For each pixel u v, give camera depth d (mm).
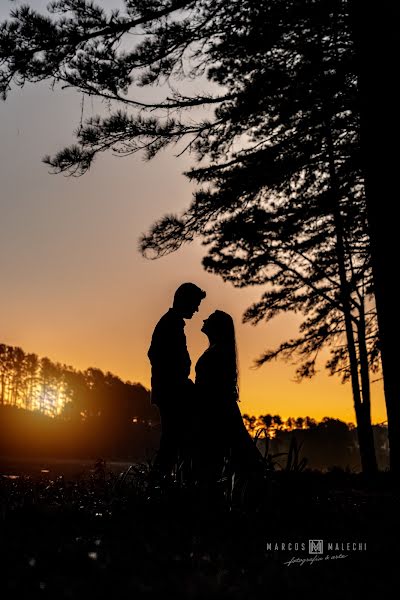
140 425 73875
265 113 13352
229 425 6844
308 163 13594
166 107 12227
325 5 11156
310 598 3328
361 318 20703
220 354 7145
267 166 13273
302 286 21469
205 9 11633
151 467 6660
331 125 12742
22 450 54344
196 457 6684
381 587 3588
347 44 11938
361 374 20984
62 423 72938
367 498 8094
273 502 5777
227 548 4375
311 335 22188
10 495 6332
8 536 4336
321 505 6125
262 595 3266
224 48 12211
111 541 4324
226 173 13266
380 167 9742
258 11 11641
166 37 11656
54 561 3691
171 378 6980
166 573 3568
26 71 11359
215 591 3158
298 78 11867
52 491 6766
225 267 19609
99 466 7250
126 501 5742
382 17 9820
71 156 12148
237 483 6059
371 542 4938
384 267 9648
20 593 3074
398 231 9547
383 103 9750
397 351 9562
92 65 11547
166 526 4930
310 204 15469
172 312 7191
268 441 6973
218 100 12297
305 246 18875
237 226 16125
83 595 3051
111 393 95875
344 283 20078
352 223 16297
